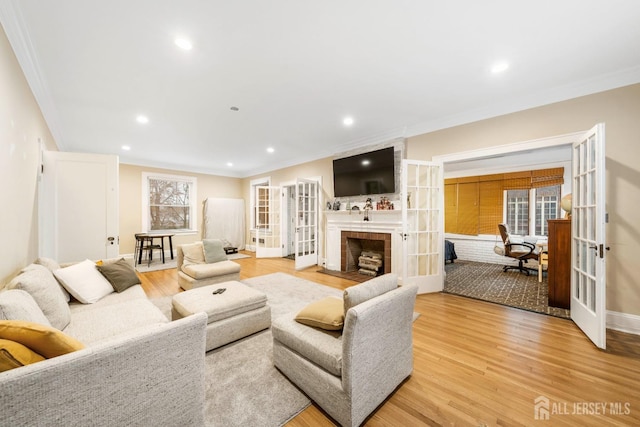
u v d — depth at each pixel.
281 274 4.69
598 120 2.52
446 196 6.58
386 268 4.22
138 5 1.59
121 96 2.81
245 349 2.10
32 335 0.88
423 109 3.24
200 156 5.77
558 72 2.41
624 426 1.35
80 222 2.99
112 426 0.87
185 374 1.05
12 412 0.70
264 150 5.27
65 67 2.25
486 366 1.87
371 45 2.02
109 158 3.12
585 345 2.16
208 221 7.10
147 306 2.00
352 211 4.73
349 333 1.24
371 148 4.44
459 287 3.89
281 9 1.64
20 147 2.08
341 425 1.32
